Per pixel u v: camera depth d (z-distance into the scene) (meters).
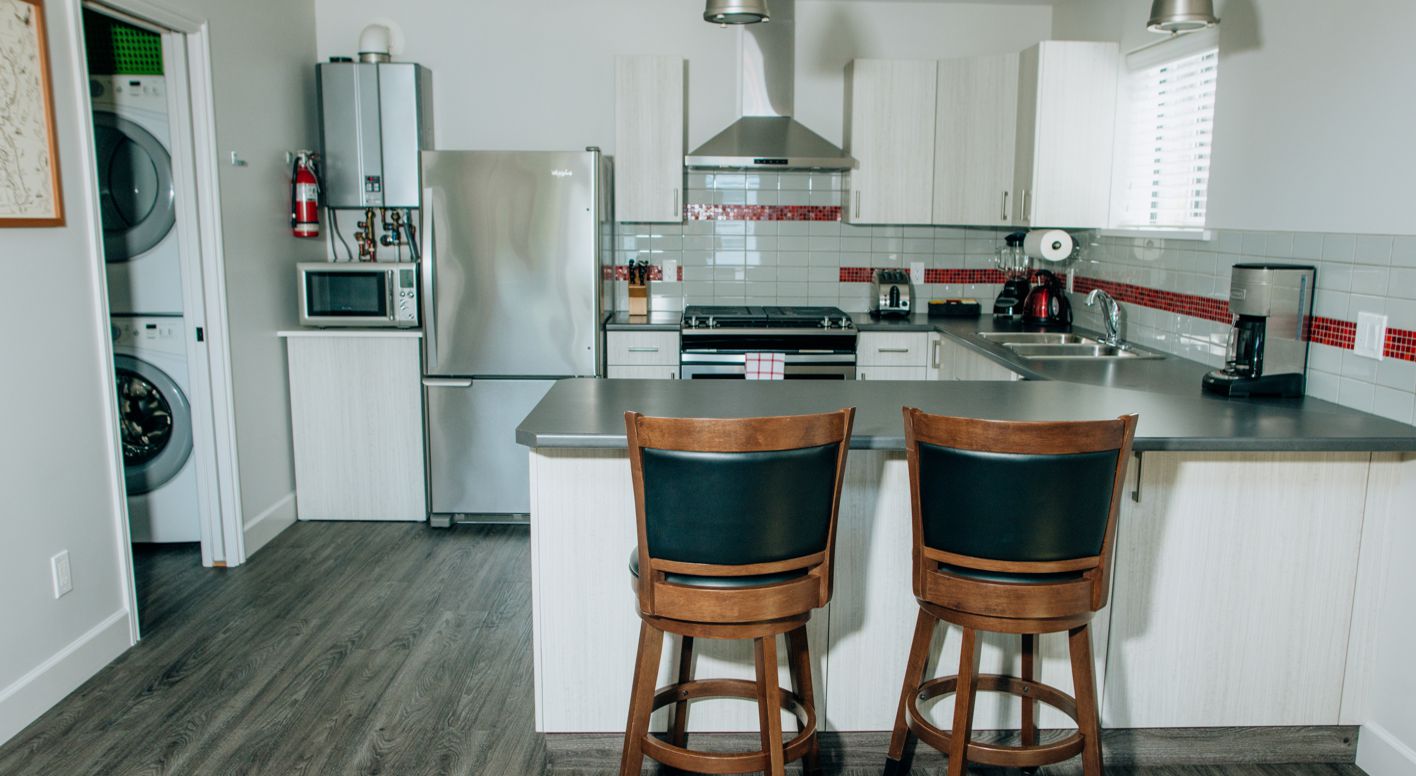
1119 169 4.42
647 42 5.07
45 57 2.81
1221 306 3.50
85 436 3.06
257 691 3.02
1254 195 3.28
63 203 2.92
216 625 3.49
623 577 2.54
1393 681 2.55
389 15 4.99
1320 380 2.97
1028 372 3.52
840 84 5.18
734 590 2.03
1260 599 2.58
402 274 4.51
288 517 4.60
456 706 2.94
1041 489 2.02
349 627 3.49
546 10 5.03
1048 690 2.43
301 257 4.77
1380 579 2.58
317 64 4.64
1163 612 2.58
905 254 5.36
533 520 2.52
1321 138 2.93
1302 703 2.64
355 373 4.57
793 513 2.04
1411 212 2.57
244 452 4.16
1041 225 4.44
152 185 3.92
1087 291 4.79
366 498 4.68
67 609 2.99
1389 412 2.66
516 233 4.44
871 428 2.45
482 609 3.66
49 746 2.69
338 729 2.80
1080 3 4.79
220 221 3.91
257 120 4.27
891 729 2.64
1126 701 2.62
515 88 5.07
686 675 2.48
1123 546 2.54
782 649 2.57
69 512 2.99
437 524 4.62
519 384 4.54
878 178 4.96
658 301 5.33
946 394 2.94
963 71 4.79
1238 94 3.36
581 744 2.63
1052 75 4.32
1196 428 2.51
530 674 3.15
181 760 2.63
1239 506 2.53
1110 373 3.47
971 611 2.12
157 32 3.66
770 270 5.34
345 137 4.66
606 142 5.13
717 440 1.96
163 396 4.08
